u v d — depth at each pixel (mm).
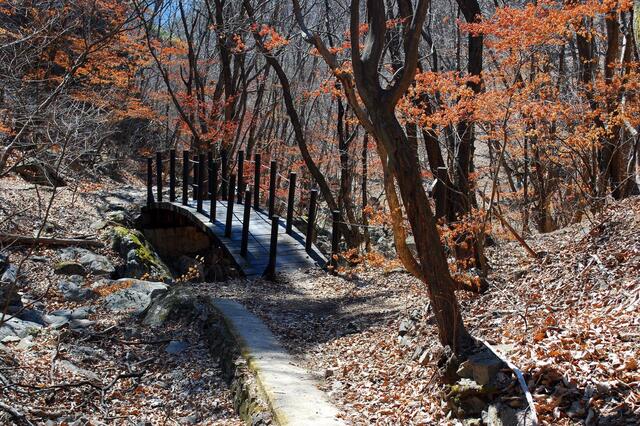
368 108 6703
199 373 8656
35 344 9125
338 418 6387
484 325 7758
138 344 9688
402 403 6559
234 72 21766
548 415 5238
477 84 10312
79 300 11773
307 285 12750
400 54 14148
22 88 11680
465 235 10023
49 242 14133
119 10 15219
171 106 29203
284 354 8500
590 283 7867
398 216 6809
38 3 13438
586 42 12812
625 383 5219
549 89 10250
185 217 17516
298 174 24516
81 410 7516
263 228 15531
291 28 21312
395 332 8711
